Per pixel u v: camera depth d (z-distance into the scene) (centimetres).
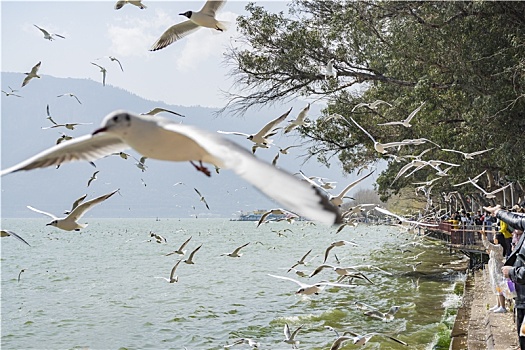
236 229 13162
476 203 6378
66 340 2253
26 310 2884
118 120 487
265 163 377
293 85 3488
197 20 1323
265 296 3005
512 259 1102
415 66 2994
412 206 7569
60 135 1348
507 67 2539
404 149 3538
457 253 4988
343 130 3656
